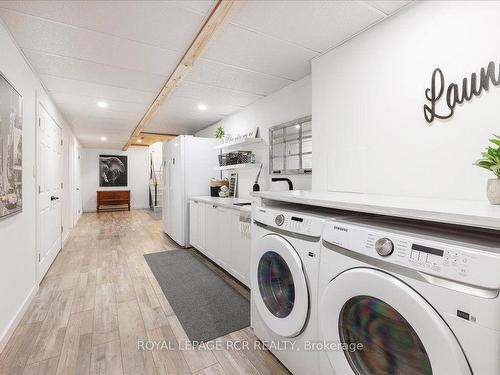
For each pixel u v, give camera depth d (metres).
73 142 5.85
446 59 1.46
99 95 3.31
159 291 2.51
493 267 0.65
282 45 2.13
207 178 4.32
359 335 1.05
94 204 8.73
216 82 2.94
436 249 0.78
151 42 2.08
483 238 0.82
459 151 1.42
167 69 2.58
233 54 2.29
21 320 1.96
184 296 2.41
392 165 1.72
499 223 0.71
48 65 2.42
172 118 4.66
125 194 8.81
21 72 2.12
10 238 1.81
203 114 4.36
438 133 1.50
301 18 1.78
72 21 1.78
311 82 2.61
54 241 3.43
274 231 1.49
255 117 3.68
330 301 1.08
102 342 1.71
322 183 2.22
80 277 2.83
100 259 3.47
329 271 1.12
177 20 1.80
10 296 1.79
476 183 1.35
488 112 1.31
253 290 1.70
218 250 3.10
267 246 1.51
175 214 4.37
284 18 1.78
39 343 1.69
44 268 2.83
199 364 1.53
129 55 2.28
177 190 4.28
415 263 0.80
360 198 1.40
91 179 8.70
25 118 2.19
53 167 3.47
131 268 3.14
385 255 0.88
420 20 1.58
